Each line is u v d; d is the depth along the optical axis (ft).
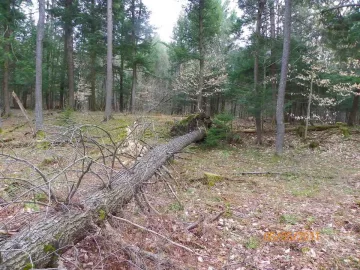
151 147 22.40
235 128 49.49
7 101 56.65
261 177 25.53
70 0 63.00
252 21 42.47
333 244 12.71
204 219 14.76
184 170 26.16
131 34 72.13
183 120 41.06
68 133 12.48
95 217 10.51
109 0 50.57
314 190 21.45
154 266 10.02
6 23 47.21
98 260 10.03
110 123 45.91
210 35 60.03
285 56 33.86
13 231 9.98
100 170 14.97
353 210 16.97
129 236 11.99
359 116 71.82
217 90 59.67
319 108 65.21
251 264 11.10
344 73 38.96
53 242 8.47
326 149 36.32
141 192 14.94
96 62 79.82
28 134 32.63
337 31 36.40
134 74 72.84
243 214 16.34
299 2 36.09
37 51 38.37
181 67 80.38
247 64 45.62
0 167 19.80
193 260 11.25
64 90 81.76
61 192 13.58
